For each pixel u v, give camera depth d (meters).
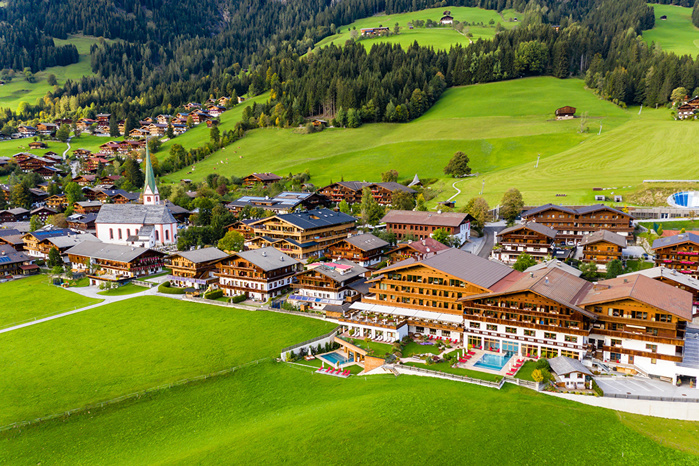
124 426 70.44
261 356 88.50
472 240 151.75
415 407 63.12
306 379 79.50
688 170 181.75
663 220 142.12
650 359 70.62
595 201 163.12
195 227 172.88
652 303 69.94
